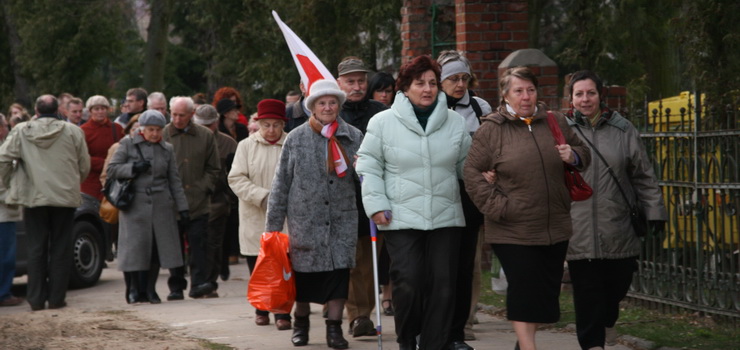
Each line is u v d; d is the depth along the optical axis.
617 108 16.62
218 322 15.30
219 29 45.03
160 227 17.88
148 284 18.05
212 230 19.41
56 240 18.03
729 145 13.20
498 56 19.83
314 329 14.45
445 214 10.82
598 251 11.09
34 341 13.71
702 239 13.85
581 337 11.42
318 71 12.77
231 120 21.31
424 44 22.28
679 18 16.38
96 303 18.48
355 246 12.77
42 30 52.19
